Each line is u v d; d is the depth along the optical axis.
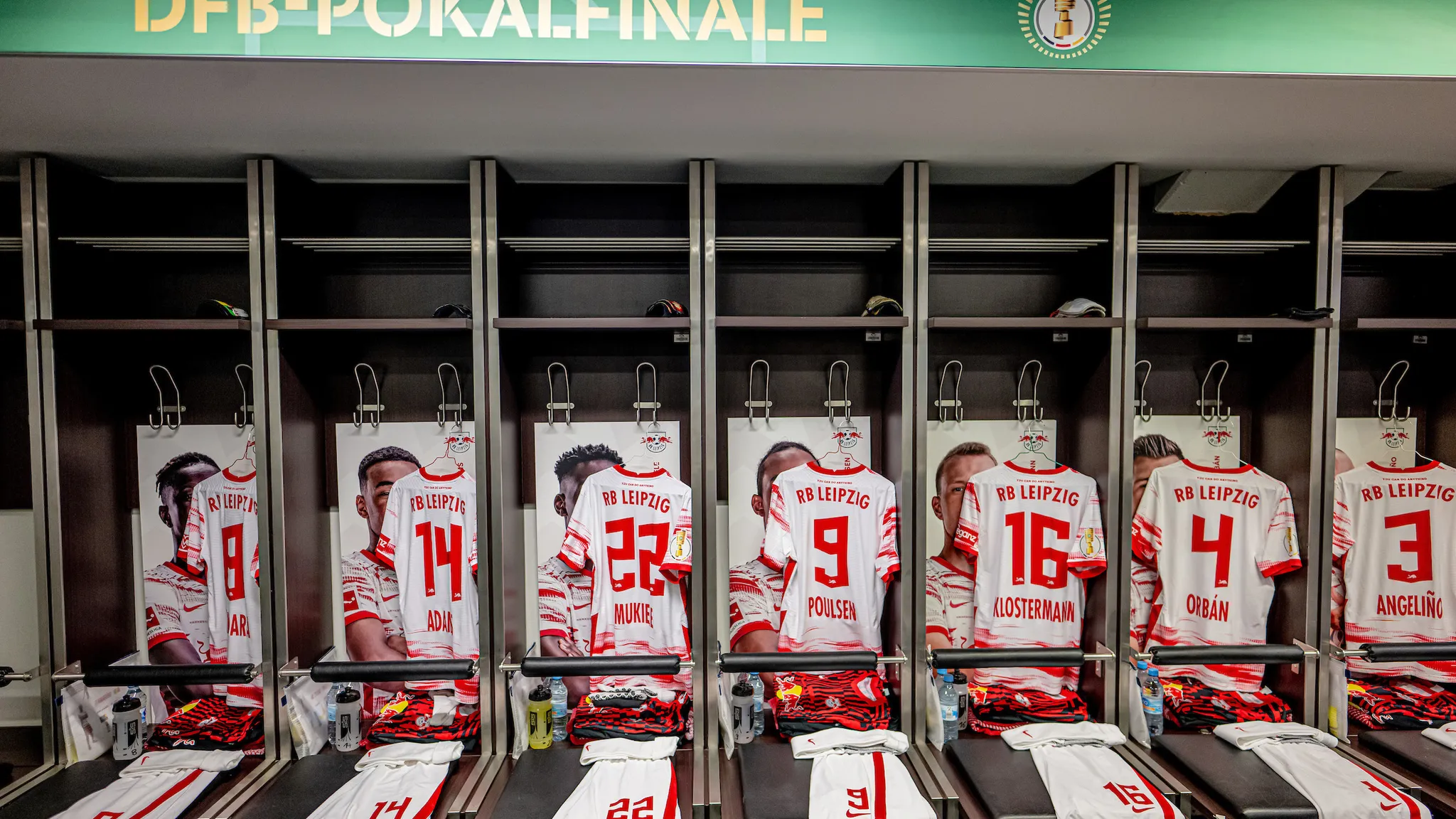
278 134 1.96
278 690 2.25
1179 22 1.50
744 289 2.62
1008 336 2.65
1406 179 2.54
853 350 2.64
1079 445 2.57
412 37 1.43
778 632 2.64
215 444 2.53
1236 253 2.60
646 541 2.49
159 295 2.53
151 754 2.20
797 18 1.47
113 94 1.65
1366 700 2.53
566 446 2.57
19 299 2.49
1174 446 2.67
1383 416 2.71
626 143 2.07
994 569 2.53
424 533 2.48
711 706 2.31
